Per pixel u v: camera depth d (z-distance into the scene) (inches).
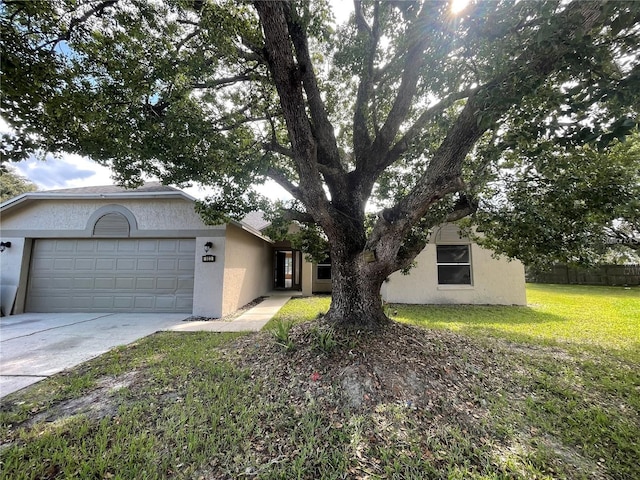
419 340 184.5
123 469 91.3
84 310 354.9
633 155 185.6
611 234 240.4
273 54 134.7
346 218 193.9
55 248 361.4
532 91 105.6
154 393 139.6
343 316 191.8
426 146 226.2
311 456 97.5
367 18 195.8
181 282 354.3
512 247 233.5
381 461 96.1
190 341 228.8
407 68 180.7
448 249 430.0
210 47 177.2
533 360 185.6
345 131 277.6
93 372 166.7
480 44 147.4
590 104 96.3
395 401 125.5
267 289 608.7
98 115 156.0
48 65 134.6
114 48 154.0
